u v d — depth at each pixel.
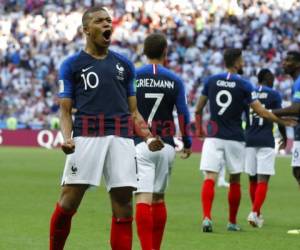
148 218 24.70
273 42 120.75
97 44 20.81
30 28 126.38
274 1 125.69
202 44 122.69
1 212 37.16
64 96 20.83
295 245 28.67
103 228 32.03
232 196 32.34
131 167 20.98
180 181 58.25
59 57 122.00
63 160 79.00
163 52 26.45
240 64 32.66
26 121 111.69
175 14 126.88
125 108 21.19
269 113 31.94
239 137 32.38
